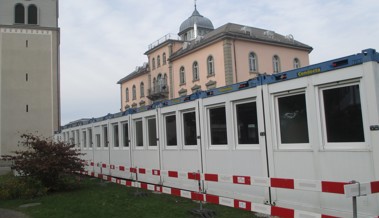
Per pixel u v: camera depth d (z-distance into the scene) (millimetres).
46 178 13312
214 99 9773
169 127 12008
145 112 13305
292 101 7664
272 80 7988
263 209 7453
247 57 43656
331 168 6809
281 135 7918
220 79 43031
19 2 49469
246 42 43719
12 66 47625
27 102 47719
